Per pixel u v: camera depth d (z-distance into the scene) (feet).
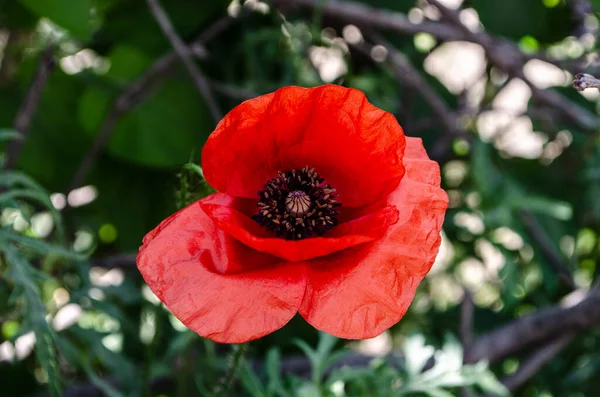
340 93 0.91
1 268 1.23
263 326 0.86
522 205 1.59
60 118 1.54
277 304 0.87
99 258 1.55
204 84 1.41
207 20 1.59
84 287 1.30
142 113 1.51
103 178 1.55
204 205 0.90
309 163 0.98
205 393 1.32
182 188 0.99
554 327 1.52
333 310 0.88
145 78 1.44
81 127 1.54
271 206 0.97
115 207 1.55
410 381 1.24
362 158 0.95
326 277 0.90
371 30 1.62
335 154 0.96
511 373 1.64
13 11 1.58
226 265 0.91
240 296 0.87
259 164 0.97
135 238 1.56
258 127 0.93
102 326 1.50
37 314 1.09
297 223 0.97
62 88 1.55
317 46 1.60
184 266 0.89
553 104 1.63
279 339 1.57
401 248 0.89
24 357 1.50
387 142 0.92
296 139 0.96
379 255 0.89
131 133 1.51
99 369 1.51
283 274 0.89
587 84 0.88
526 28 1.58
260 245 0.88
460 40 1.58
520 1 1.57
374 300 0.88
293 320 1.57
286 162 0.98
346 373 1.20
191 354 1.38
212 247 0.91
